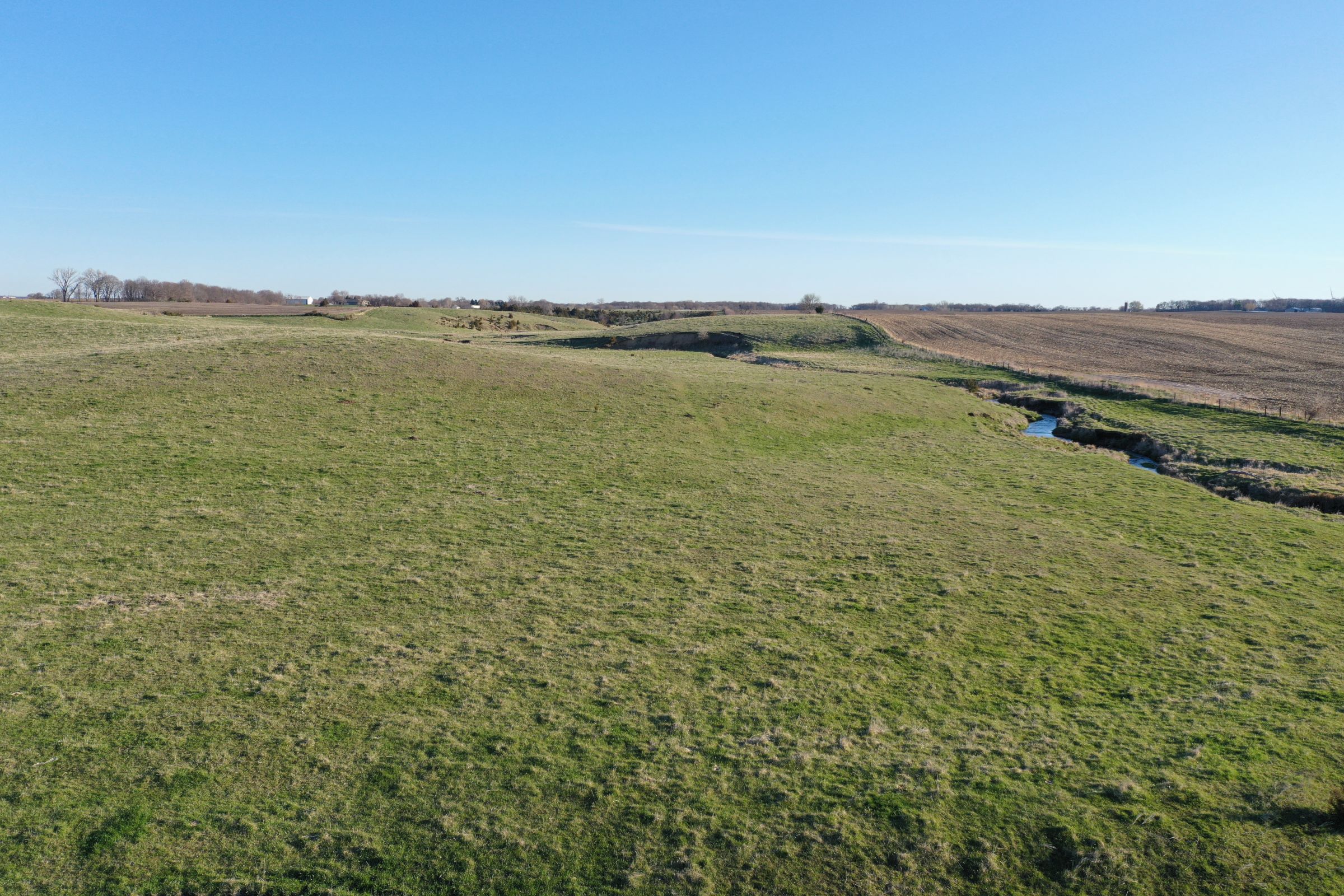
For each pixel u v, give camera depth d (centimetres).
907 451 3434
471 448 2948
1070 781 1062
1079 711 1252
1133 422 4284
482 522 2216
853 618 1623
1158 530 2286
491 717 1213
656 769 1092
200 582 1711
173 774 1048
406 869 902
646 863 923
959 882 902
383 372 3694
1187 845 941
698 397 3981
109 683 1273
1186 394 5094
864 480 2869
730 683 1338
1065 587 1803
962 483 2878
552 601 1684
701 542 2111
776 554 2023
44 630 1448
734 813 1005
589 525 2233
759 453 3228
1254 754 1110
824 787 1058
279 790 1026
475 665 1384
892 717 1237
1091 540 2173
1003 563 1975
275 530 2064
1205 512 2488
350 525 2138
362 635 1488
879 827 981
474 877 894
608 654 1442
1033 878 908
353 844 934
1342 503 2625
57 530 1967
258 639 1455
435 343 4378
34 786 1010
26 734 1123
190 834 941
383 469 2638
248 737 1138
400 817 983
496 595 1711
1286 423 4072
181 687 1271
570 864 919
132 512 2130
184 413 2989
